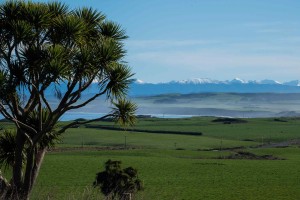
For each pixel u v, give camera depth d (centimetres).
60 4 1927
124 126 1917
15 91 1722
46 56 1706
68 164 8619
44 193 1428
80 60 1742
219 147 14550
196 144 15138
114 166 2511
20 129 1812
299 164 9706
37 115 1983
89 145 14088
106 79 1814
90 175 7331
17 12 1769
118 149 12756
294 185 6900
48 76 1697
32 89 1830
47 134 1977
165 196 5350
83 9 1969
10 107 1753
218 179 7475
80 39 1805
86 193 1305
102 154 10881
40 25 1769
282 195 6006
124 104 1869
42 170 7775
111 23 1959
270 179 7531
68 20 1777
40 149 1980
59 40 1802
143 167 8756
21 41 1722
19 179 1862
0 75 1631
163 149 12875
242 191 6316
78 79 1788
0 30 1723
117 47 1814
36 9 1772
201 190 6328
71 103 1825
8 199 1440
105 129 19325
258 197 5831
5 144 1945
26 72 1705
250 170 8669
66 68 1688
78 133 17100
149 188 6125
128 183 2456
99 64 1786
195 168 8825
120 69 1822
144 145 14562
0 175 1769
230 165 9388
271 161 10312
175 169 8606
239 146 14912
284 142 16812
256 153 12212
